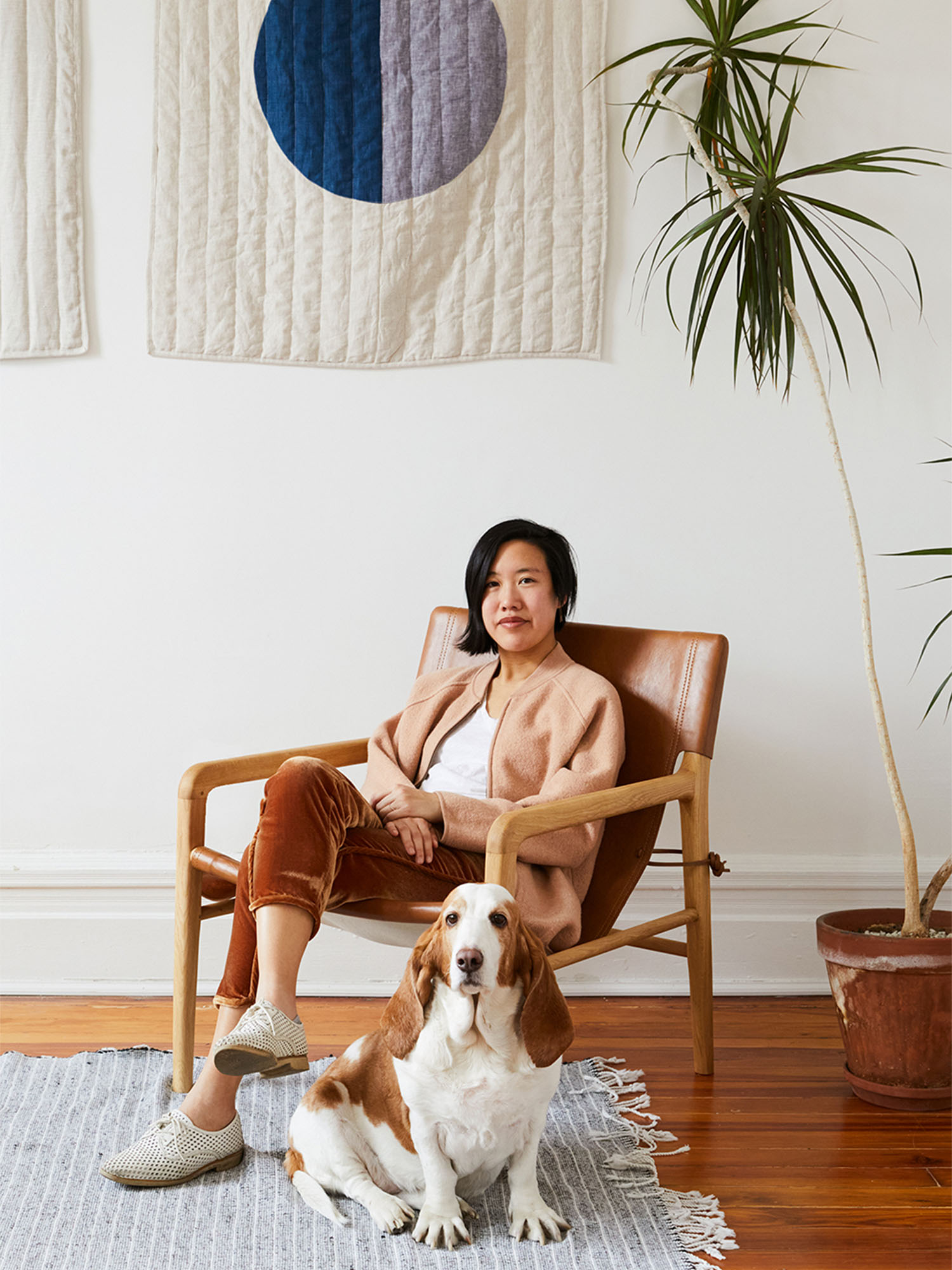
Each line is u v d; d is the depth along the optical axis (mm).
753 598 2447
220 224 2393
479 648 2068
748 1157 1696
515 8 2377
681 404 2434
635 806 1769
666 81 2387
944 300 2434
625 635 2078
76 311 2393
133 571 2438
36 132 2377
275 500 2438
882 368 2436
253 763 1918
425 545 2441
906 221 2420
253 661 2447
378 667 2451
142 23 2379
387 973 2438
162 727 2447
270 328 2404
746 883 2443
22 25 2369
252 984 1709
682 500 2439
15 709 2439
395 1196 1542
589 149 2385
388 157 2389
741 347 2428
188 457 2430
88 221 2400
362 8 2373
